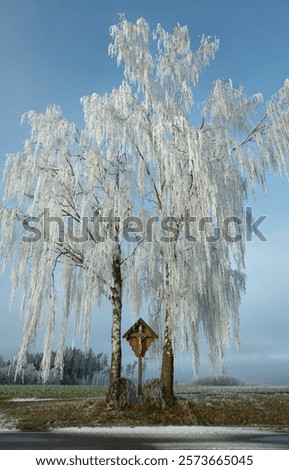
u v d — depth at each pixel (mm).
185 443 9883
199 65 18078
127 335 16578
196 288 15352
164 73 17516
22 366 14719
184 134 14852
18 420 14172
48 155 15953
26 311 14867
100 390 32969
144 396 14844
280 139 16031
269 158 16172
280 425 13289
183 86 17250
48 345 14750
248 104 17125
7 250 15445
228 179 15945
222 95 16891
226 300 15844
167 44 17750
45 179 15516
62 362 15477
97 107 15734
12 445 9641
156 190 16438
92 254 14602
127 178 15461
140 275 15867
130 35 17578
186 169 15227
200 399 16422
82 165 15773
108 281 15562
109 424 13078
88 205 14859
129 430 12023
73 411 14727
